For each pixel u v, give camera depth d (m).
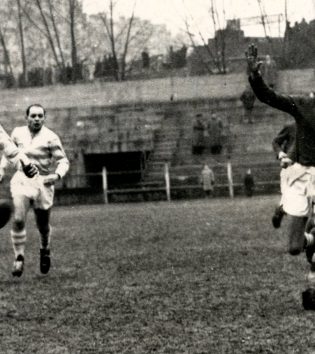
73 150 34.59
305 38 45.91
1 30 52.66
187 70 50.59
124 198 32.56
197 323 6.37
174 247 12.36
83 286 8.58
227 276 8.90
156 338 5.87
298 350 5.36
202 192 32.25
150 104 37.38
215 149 34.22
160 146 35.47
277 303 7.11
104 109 37.62
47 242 9.62
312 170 7.52
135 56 52.78
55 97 41.75
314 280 6.86
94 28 53.97
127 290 8.17
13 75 49.56
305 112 7.34
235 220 17.81
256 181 32.75
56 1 49.62
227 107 36.91
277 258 10.39
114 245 13.17
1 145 6.15
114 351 5.50
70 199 32.91
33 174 6.16
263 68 39.41
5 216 4.70
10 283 8.97
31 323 6.59
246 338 5.77
